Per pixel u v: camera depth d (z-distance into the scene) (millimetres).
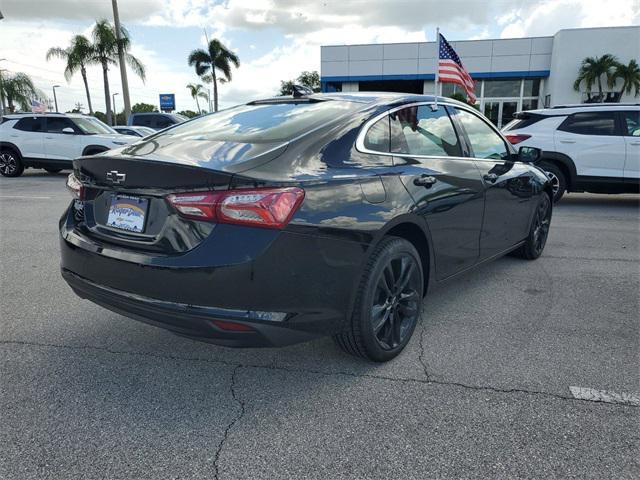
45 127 13734
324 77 28891
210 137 2994
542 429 2443
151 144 3053
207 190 2383
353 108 3184
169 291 2439
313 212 2488
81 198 2986
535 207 5043
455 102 4020
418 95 3666
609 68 25109
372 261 2834
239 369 3023
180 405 2645
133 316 2648
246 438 2379
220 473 2150
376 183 2867
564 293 4359
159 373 2967
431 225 3252
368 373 2977
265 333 2418
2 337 3416
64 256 2996
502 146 4508
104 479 2107
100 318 3748
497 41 27094
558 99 26469
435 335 3502
